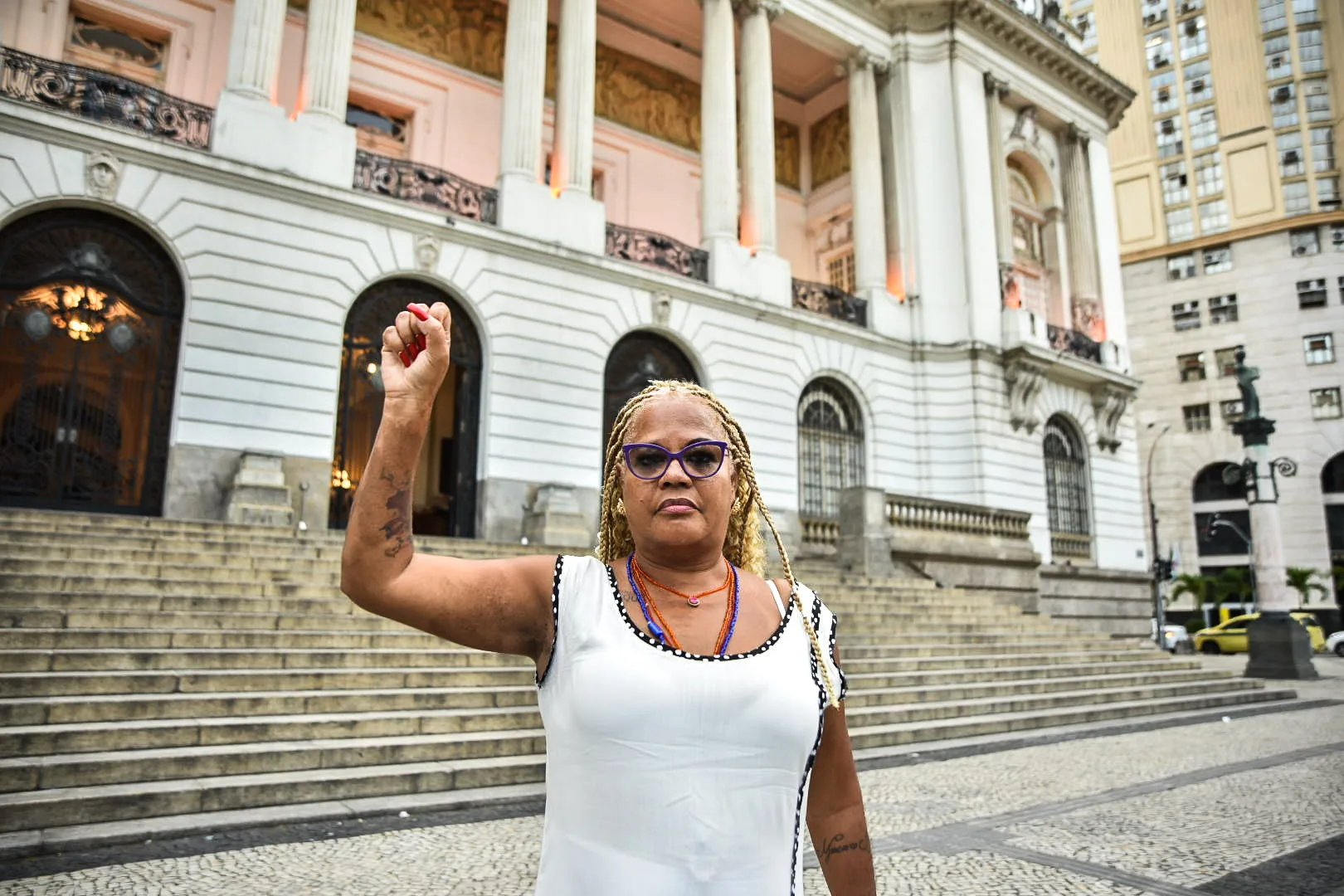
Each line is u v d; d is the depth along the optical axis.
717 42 20.55
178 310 13.52
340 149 14.98
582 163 17.98
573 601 1.40
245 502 12.69
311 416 13.97
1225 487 45.47
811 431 20.48
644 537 1.46
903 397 21.69
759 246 20.25
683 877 1.21
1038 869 4.52
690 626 1.40
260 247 13.95
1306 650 17.50
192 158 13.43
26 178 12.30
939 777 7.11
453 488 15.77
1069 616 21.33
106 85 13.41
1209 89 48.78
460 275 15.88
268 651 7.32
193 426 13.03
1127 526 24.36
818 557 18.95
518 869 4.36
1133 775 7.20
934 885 4.24
